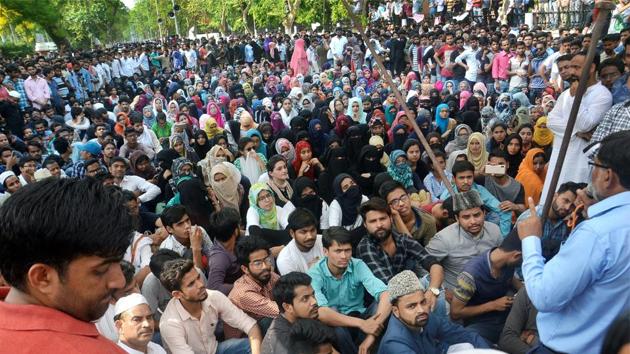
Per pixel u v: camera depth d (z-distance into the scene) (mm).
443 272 3912
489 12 18828
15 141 9297
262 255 3648
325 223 5426
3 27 28984
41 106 13281
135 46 27281
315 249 4168
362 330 3326
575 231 1853
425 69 15297
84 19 46531
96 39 48625
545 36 12812
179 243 4598
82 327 1006
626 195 1784
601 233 1740
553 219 3578
